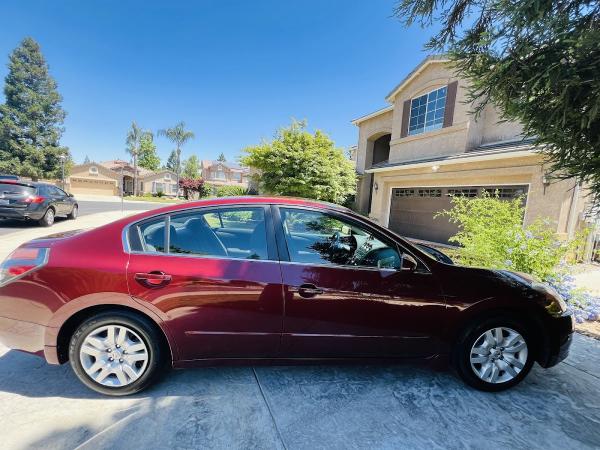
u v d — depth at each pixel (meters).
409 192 12.55
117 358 2.37
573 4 2.51
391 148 13.91
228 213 2.58
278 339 2.45
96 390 2.37
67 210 12.51
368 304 2.48
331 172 13.66
